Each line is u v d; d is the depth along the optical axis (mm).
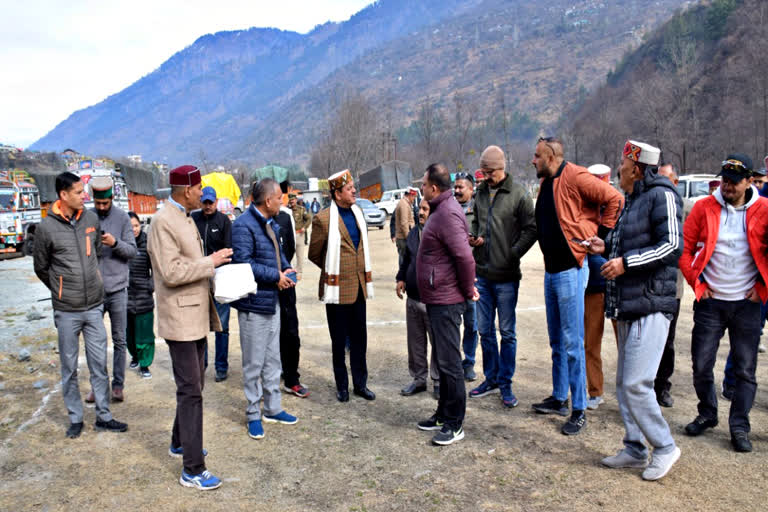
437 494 3385
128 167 26594
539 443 4059
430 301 4109
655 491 3320
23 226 19812
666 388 4668
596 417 4516
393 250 17125
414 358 5223
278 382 4602
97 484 3611
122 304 5098
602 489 3369
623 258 3496
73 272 4254
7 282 13539
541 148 4273
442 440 4066
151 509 3293
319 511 3234
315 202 28359
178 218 3574
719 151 52812
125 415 4816
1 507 3342
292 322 5199
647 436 3471
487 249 4789
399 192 30406
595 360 4711
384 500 3338
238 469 3799
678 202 3553
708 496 3234
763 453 3764
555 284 4312
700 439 4035
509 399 4797
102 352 4453
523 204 4680
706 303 4023
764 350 5953
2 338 7555
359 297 5082
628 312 3553
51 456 4027
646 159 3594
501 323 4785
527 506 3207
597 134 77812
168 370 6105
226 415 4812
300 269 11141
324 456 3967
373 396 5133
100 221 5008
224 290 3691
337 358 5066
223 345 5723
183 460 3602
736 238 3879
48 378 5875
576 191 4156
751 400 3854
